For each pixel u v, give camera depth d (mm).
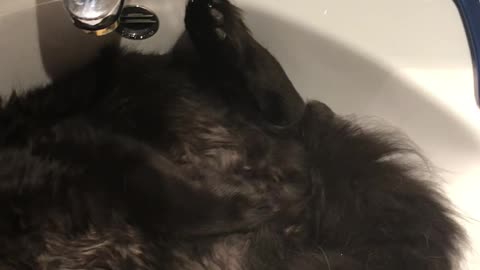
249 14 847
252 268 867
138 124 890
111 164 849
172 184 857
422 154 825
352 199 842
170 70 920
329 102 903
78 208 831
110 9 585
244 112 917
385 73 797
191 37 890
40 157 830
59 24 831
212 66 908
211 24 860
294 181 889
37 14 803
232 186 882
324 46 832
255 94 902
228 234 873
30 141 838
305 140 893
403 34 797
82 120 872
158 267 844
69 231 826
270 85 892
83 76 900
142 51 920
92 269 831
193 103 915
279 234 869
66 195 826
